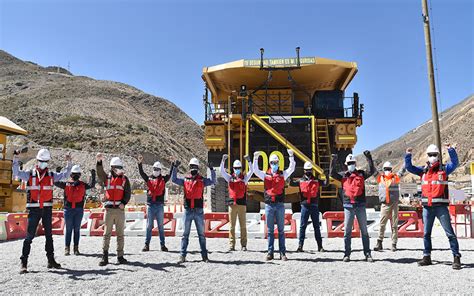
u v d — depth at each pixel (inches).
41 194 270.1
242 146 549.6
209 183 322.0
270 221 311.0
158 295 203.2
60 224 484.7
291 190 539.8
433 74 470.0
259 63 585.9
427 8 474.6
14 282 231.5
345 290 211.3
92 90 5044.3
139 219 480.1
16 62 7017.7
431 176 282.5
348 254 303.1
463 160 3420.3
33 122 3230.8
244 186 358.6
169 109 5457.7
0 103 4057.6
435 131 463.2
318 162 543.8
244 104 555.2
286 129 556.1
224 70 593.9
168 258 315.3
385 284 224.7
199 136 5132.9
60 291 211.5
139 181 2098.9
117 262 295.6
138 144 3097.9
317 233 354.3
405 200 911.7
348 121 550.0
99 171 292.5
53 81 5659.5
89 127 3284.9
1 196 676.1
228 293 206.2
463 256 318.3
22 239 438.9
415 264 287.7
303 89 655.1
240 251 354.0
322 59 577.9
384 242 409.7
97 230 465.4
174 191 2036.2
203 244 302.0
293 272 258.4
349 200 306.2
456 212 467.5
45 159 275.3
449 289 213.0
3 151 697.0
